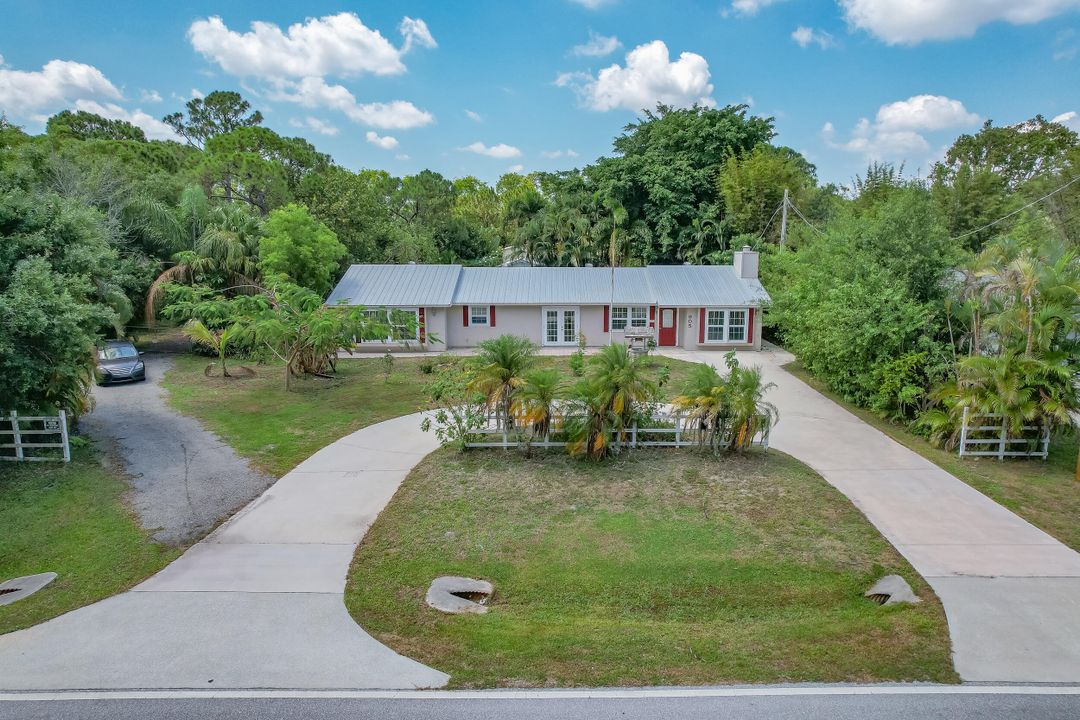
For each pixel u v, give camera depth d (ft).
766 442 40.47
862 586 24.82
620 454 40.06
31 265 37.60
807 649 20.49
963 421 39.96
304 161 125.08
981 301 43.04
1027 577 24.85
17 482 35.86
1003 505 32.40
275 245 80.79
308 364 65.31
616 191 120.98
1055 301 39.14
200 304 67.62
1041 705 17.43
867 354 50.26
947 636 20.88
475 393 40.86
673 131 126.82
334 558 27.35
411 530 29.96
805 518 30.78
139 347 85.05
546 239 116.16
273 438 45.03
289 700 18.07
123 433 46.11
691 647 20.76
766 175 111.86
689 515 31.32
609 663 19.81
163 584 25.20
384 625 22.22
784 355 78.95
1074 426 38.88
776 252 93.25
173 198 94.79
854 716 17.03
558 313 85.61
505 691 18.42
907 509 31.78
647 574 25.94
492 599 24.34
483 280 89.30
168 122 187.32
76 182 78.02
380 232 118.73
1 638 21.52
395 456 40.91
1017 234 62.28
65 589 24.94
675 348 84.74
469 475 36.88
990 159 119.96
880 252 52.70
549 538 29.07
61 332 36.65
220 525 30.73
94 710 17.70
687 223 121.90
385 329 67.10
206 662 19.97
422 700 18.02
